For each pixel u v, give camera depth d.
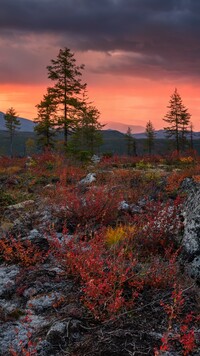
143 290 5.33
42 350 4.13
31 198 12.52
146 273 5.47
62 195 11.57
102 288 4.82
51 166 19.56
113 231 7.43
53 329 4.37
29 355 3.81
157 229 7.20
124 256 6.31
